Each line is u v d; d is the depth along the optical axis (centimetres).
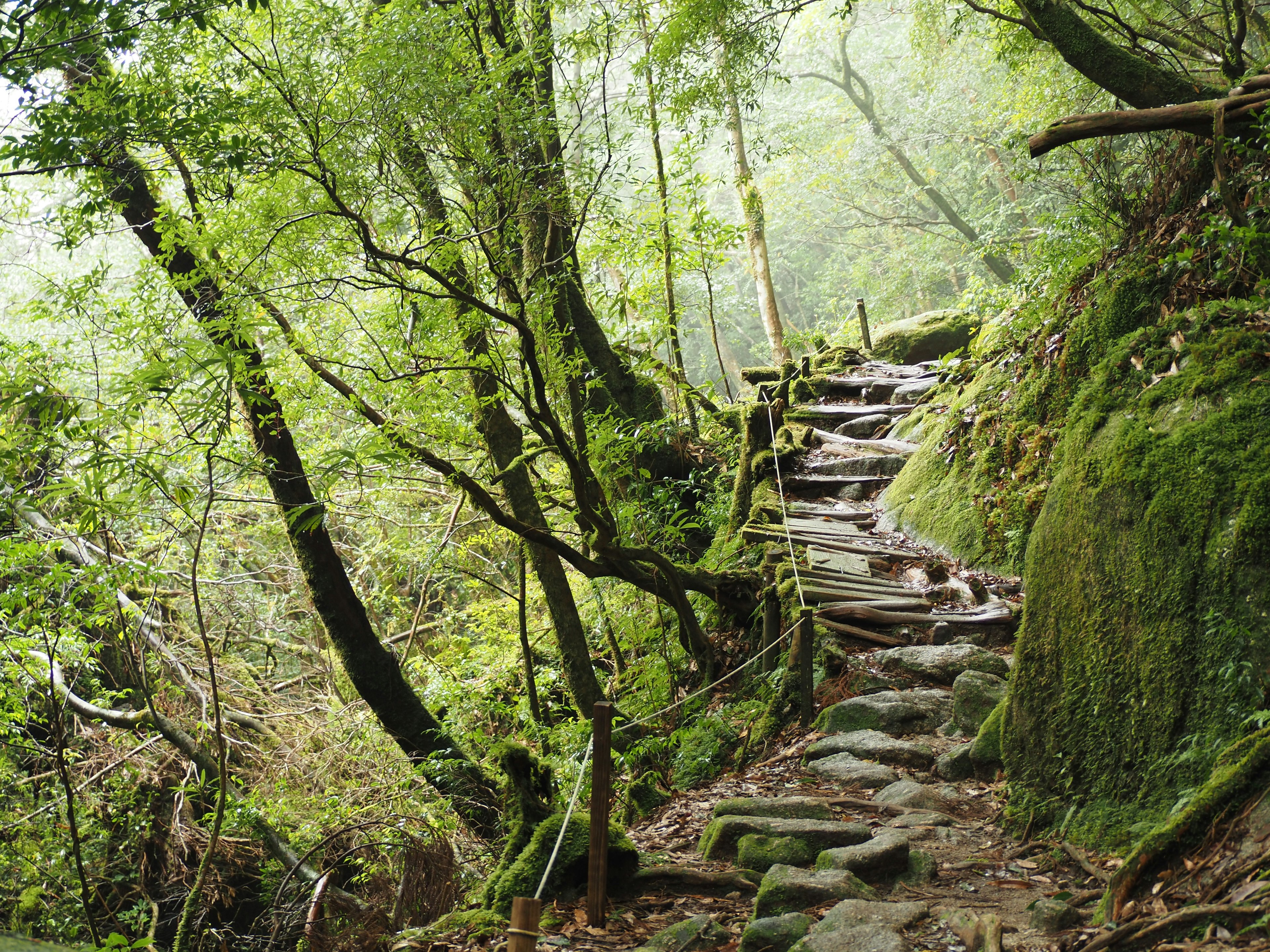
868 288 2591
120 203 581
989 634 643
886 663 616
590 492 716
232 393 666
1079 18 696
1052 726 413
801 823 426
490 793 727
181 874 867
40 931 830
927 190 2233
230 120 476
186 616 1159
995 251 1382
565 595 841
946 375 1079
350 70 512
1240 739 323
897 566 767
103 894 894
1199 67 895
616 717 729
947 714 556
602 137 649
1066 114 1118
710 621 831
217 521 1094
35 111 442
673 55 866
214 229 557
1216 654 348
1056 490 456
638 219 881
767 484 969
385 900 527
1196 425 397
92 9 414
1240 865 271
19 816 851
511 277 623
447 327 652
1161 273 608
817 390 1238
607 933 356
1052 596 434
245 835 841
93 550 832
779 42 891
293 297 583
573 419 711
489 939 361
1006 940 303
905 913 328
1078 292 735
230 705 978
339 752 884
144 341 591
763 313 1786
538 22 748
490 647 1105
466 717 1013
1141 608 386
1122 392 466
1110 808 370
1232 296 500
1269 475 352
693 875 394
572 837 394
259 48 538
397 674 786
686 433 1122
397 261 538
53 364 629
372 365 654
